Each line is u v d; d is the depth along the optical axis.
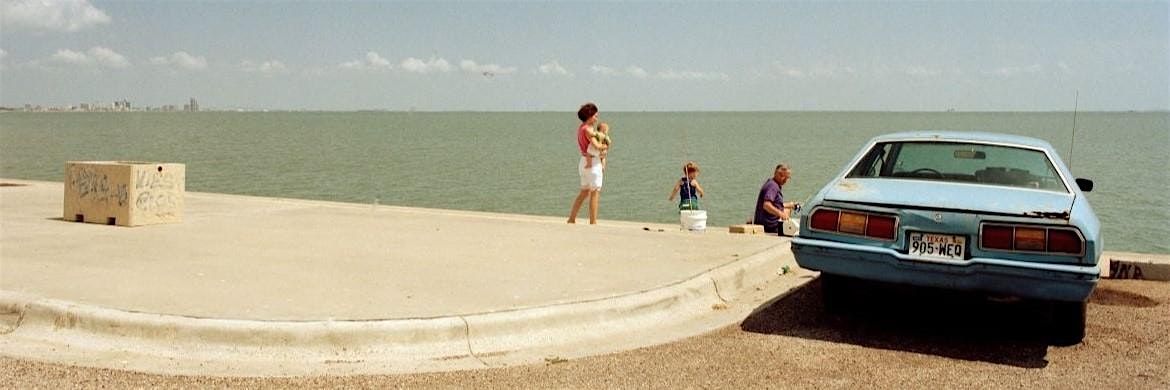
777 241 9.54
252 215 11.15
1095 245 5.40
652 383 4.98
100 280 6.61
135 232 9.30
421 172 33.53
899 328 6.36
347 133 99.00
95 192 9.93
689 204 12.06
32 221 10.03
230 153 47.59
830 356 5.60
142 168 9.79
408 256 8.12
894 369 5.34
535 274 7.29
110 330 5.47
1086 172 35.34
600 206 21.97
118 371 4.95
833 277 6.57
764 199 11.21
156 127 121.31
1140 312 6.94
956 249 5.67
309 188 26.25
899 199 5.96
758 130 128.75
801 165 40.50
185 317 5.46
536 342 5.74
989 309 6.98
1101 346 5.93
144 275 6.87
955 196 5.94
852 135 98.25
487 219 11.27
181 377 4.88
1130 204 23.28
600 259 8.12
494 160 42.59
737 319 6.56
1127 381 5.16
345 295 6.29
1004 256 5.54
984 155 6.75
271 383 4.82
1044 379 5.18
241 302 5.96
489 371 5.15
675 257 8.27
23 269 6.98
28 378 4.80
